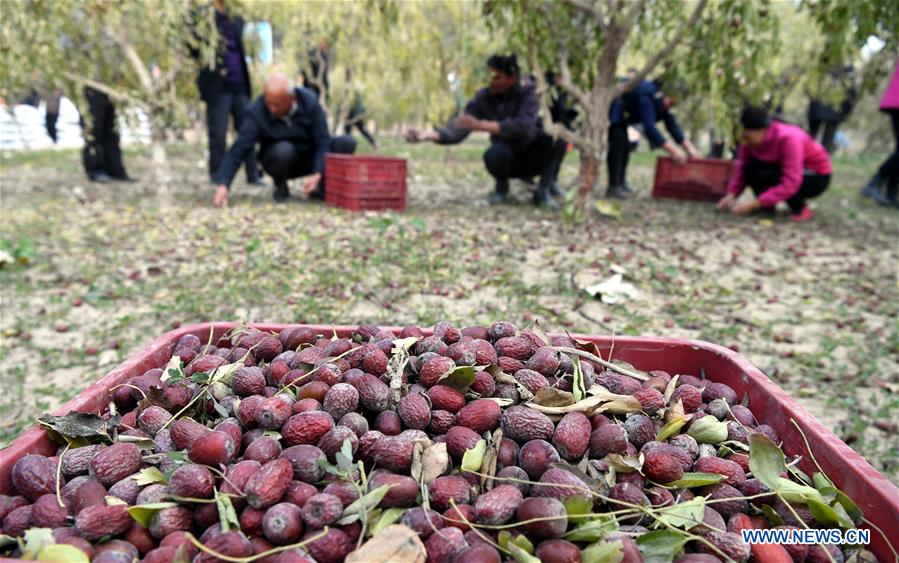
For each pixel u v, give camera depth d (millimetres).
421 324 3875
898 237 7090
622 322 4113
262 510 1373
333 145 8445
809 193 7859
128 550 1314
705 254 6027
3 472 1509
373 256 5359
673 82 7914
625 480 1562
